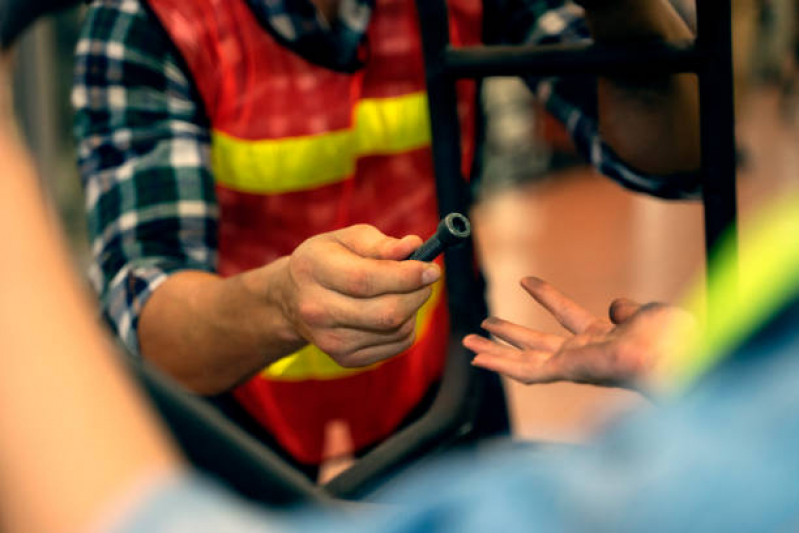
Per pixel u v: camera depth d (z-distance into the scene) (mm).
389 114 1312
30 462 448
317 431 1427
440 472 542
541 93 1398
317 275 990
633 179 1331
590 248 4387
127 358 684
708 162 1036
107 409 469
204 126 1276
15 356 470
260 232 1336
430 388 1450
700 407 459
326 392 1402
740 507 426
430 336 1423
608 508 471
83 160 1258
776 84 5848
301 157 1290
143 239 1224
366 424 1436
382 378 1410
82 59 1261
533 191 5363
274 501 681
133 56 1239
